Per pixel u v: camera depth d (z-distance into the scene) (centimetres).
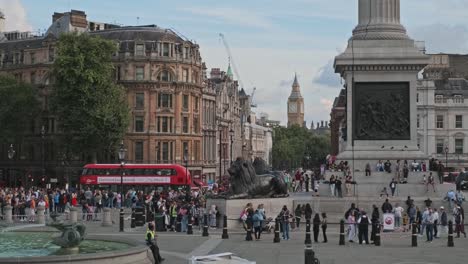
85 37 10931
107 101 10788
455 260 3775
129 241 3747
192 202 6000
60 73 10688
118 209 7825
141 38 12738
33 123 13075
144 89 12594
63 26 13638
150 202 6550
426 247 4366
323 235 4747
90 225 5962
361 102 6944
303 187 9356
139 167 9506
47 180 12794
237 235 5047
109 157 12312
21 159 13312
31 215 6288
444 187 6462
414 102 6919
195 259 2533
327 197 6247
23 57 13300
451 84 14988
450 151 14288
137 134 12550
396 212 5366
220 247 4334
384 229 5281
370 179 6688
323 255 3972
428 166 6906
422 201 6028
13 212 6625
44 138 12912
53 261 2784
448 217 5694
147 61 12606
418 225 5088
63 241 3356
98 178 9481
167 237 4925
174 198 6344
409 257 3894
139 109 12581
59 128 11394
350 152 6881
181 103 12900
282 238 4822
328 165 8725
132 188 9238
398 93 6931
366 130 6925
